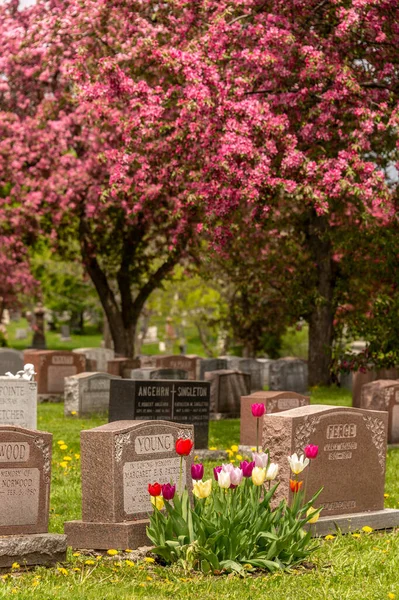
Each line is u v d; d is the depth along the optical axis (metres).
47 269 50.28
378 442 11.38
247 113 18.56
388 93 20.56
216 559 8.63
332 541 10.14
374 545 10.12
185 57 19.20
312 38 20.11
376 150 25.94
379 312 23.83
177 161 20.89
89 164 33.06
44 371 30.00
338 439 10.88
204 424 17.91
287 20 19.72
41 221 37.47
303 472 10.49
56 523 10.95
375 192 19.11
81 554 9.29
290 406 19.06
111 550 9.05
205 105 18.75
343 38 19.67
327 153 20.64
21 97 34.12
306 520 9.25
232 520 8.88
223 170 18.94
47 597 7.50
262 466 8.96
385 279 29.56
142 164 21.05
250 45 19.98
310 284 36.62
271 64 19.31
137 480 9.69
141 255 38.91
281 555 9.05
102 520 9.48
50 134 32.97
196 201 19.56
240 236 33.12
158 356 35.16
